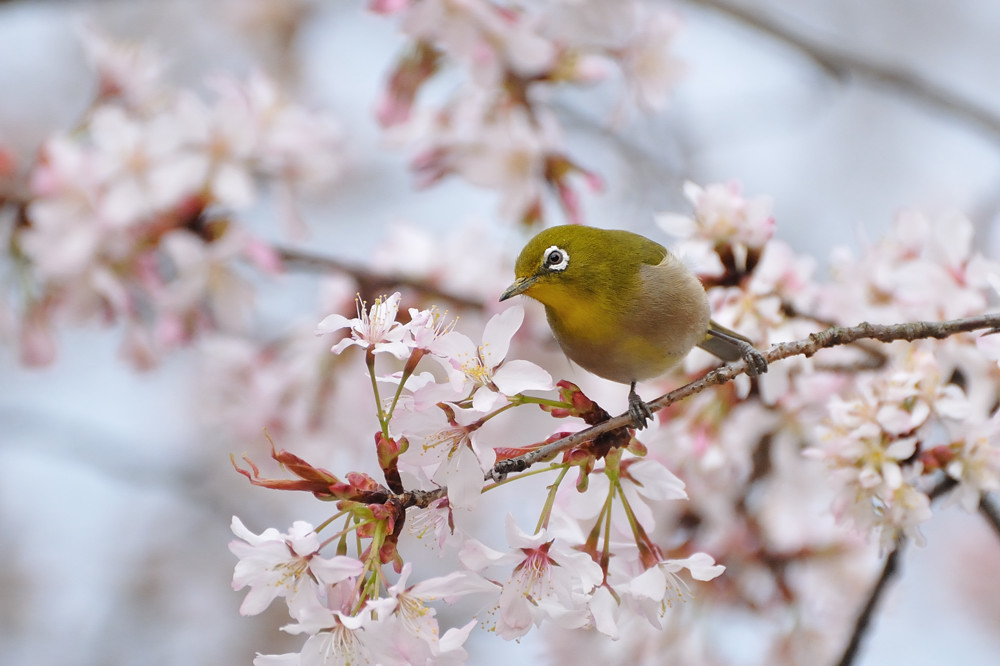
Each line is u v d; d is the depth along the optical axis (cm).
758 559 991
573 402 649
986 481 709
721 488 988
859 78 1323
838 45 1262
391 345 586
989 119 1227
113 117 1046
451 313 1159
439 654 563
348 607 573
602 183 1072
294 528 581
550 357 1188
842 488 717
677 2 1238
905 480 712
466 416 597
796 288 859
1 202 1072
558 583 589
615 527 659
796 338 843
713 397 926
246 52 1811
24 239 1033
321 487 589
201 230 1086
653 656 980
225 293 1083
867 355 871
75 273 1065
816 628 985
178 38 1798
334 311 1138
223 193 1049
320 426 1127
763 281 849
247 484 1570
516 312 612
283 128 1105
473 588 570
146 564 1608
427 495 600
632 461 660
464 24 971
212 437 1565
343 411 1121
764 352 706
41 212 1035
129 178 1041
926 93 1236
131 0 1808
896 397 711
